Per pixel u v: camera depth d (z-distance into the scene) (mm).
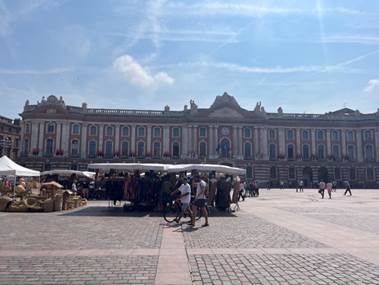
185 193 17484
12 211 23234
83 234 14000
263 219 19609
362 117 85000
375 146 82312
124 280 7910
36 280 7883
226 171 24953
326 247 11680
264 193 53375
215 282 7828
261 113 82875
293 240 12938
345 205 29703
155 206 24516
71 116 78250
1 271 8555
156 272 8539
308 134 84250
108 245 11758
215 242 12438
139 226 16531
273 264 9398
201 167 24375
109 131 80438
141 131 81312
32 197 24641
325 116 85625
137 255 10312
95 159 78062
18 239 12781
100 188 36688
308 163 81625
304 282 7887
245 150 81688
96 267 8961
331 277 8258
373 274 8523
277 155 82438
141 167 24312
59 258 9891
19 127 84438
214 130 81438
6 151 79250
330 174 82000
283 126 83688
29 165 75688
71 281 7828
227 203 24344
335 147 84188
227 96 82750
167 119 81625
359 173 82062
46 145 76938
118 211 24109
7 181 40188
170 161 80000
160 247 11477
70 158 76812
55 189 27781
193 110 81812
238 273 8523
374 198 40250
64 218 19672
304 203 32094
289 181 80812
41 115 77375
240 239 13078
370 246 11891
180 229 15609
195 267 9031
